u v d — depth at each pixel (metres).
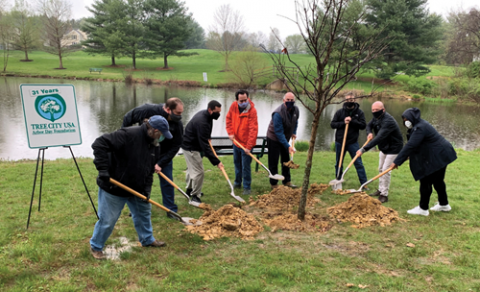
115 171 3.86
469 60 42.47
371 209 5.52
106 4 59.59
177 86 44.41
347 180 7.96
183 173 8.34
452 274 3.79
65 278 3.60
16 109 22.61
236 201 6.30
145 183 4.18
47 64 58.88
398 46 39.31
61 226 4.93
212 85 44.59
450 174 8.61
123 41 57.47
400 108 31.62
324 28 4.64
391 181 7.87
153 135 3.82
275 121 6.59
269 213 5.67
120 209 4.05
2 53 67.00
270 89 43.41
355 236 4.79
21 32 58.75
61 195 6.24
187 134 5.75
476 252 4.33
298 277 3.66
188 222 4.86
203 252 4.24
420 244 4.56
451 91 39.19
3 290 3.34
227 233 4.79
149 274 3.73
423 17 41.41
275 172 6.98
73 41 101.94
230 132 6.90
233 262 4.00
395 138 6.24
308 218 5.37
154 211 5.65
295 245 4.50
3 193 6.26
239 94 6.48
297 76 6.76
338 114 7.24
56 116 5.02
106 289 3.42
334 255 4.22
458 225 5.27
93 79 47.44
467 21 43.91
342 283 3.59
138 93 35.12
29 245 4.21
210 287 3.48
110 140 3.68
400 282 3.59
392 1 38.03
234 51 60.78
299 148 12.59
